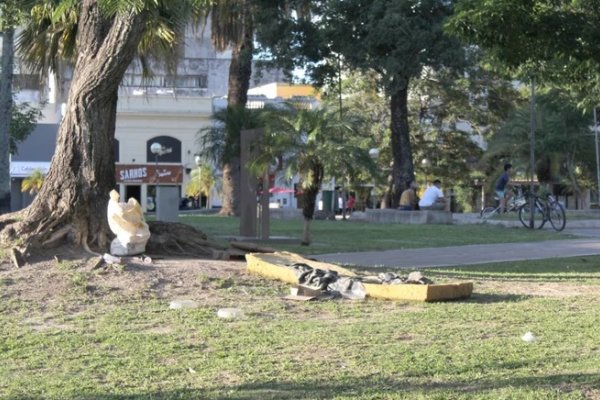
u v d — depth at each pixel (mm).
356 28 26516
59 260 9508
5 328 7434
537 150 37688
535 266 13227
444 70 28812
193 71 61406
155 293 8875
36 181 42969
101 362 6262
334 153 15344
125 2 8805
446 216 24922
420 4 25375
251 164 16188
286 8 28188
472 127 45156
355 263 13242
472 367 6113
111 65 10031
